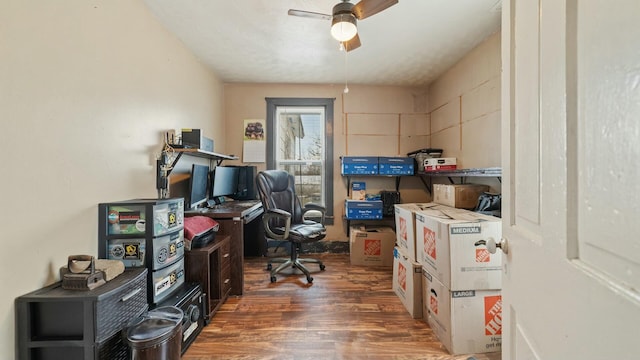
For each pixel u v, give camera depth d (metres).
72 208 1.35
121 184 1.71
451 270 1.63
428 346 1.70
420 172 3.33
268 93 3.64
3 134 1.05
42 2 1.20
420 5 1.98
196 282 1.92
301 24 2.22
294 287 2.54
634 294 0.31
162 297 1.62
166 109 2.25
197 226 2.04
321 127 3.79
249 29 2.29
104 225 1.52
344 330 1.86
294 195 3.06
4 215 1.05
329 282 2.66
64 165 1.31
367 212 3.29
